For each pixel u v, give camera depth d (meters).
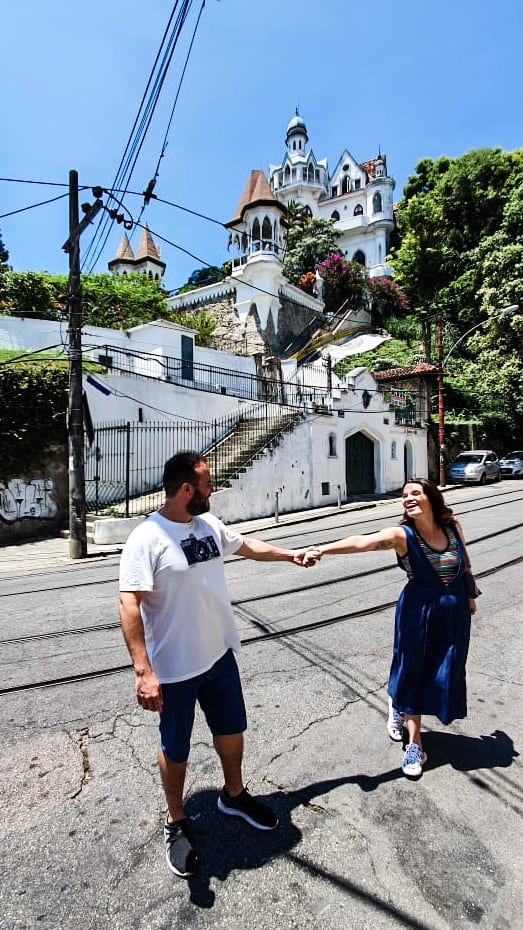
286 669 4.31
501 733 3.29
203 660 2.23
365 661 4.45
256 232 36.31
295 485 17.70
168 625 2.19
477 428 28.48
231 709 2.38
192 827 2.47
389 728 3.26
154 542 2.18
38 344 20.45
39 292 25.33
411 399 25.88
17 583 8.39
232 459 16.86
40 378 14.95
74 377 11.01
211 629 2.28
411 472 24.52
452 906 2.00
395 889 2.08
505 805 2.61
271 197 36.03
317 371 24.25
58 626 5.75
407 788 2.75
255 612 5.91
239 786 2.50
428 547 2.83
